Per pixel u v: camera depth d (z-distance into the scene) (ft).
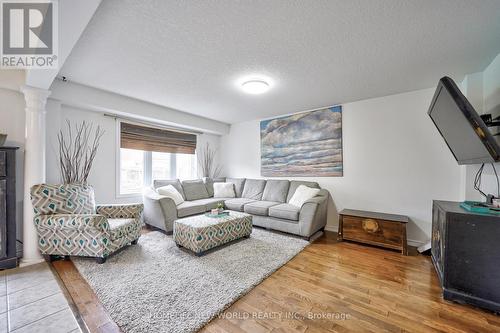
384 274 7.27
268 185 14.38
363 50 6.68
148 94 10.68
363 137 11.45
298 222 10.77
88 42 6.28
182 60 7.32
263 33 5.86
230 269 7.45
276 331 4.72
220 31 5.79
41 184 7.95
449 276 5.80
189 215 12.18
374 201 11.10
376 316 5.22
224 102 11.90
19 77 8.25
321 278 7.01
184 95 10.80
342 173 12.09
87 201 9.04
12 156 7.54
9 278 6.87
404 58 7.15
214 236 8.98
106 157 11.65
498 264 5.25
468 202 6.73
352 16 5.18
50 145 9.50
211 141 17.66
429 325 4.93
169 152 14.61
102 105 10.22
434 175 9.63
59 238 7.92
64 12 4.26
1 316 5.18
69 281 6.72
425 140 9.84
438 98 6.24
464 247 5.63
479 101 8.04
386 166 10.78
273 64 7.59
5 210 7.42
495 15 5.08
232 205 13.42
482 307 5.38
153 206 11.53
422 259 8.45
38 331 4.72
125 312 5.24
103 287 6.29
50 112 9.46
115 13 5.06
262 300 5.85
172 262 7.96
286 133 14.33
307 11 5.02
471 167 7.79
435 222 7.64
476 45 6.37
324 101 11.69
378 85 9.47
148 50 6.73
